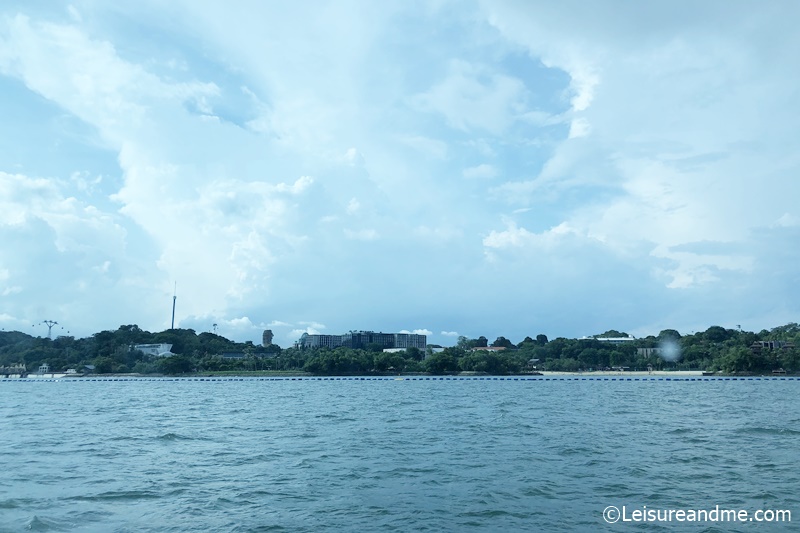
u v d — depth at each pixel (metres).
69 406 95.81
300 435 51.16
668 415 68.69
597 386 167.50
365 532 22.16
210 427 58.59
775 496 26.98
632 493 27.77
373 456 39.03
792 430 51.38
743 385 166.12
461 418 66.56
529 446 42.84
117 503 26.81
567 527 22.64
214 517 24.39
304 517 24.27
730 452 39.22
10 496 28.20
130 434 52.88
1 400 115.69
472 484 30.00
